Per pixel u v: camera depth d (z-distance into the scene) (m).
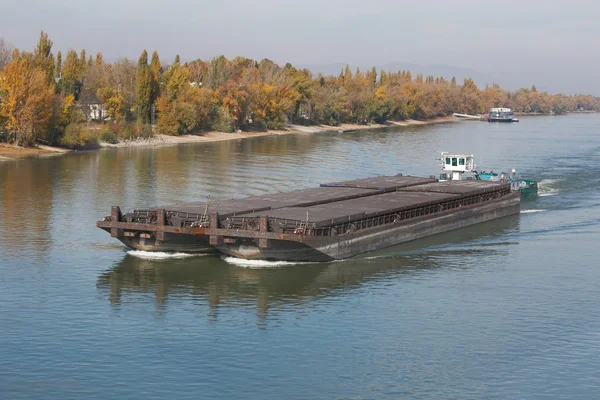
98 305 47.50
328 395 35.88
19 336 42.16
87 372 37.75
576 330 44.34
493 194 80.62
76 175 104.44
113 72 188.62
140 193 89.19
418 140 183.00
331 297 49.84
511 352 41.03
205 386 36.53
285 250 55.28
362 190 76.69
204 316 45.88
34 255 58.66
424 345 41.88
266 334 43.16
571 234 70.56
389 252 62.09
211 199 85.56
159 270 54.84
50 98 135.50
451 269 57.25
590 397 36.03
